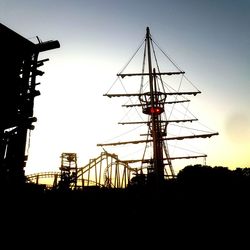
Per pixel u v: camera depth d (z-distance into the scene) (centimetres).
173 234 1280
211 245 1168
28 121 1294
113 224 1334
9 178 1166
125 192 1633
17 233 1038
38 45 1372
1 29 1198
